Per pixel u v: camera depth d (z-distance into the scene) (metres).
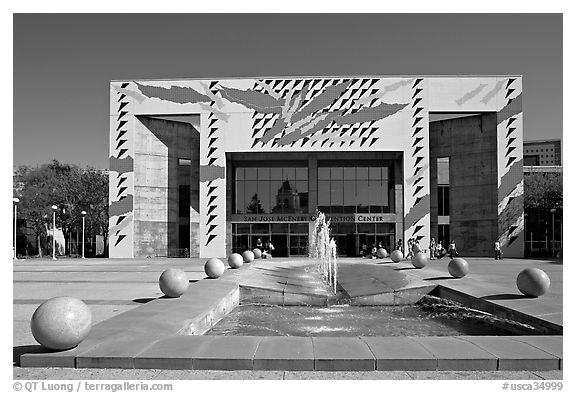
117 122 46.09
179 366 7.45
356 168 47.44
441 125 48.44
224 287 16.06
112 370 7.40
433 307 16.34
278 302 16.95
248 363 7.38
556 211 50.56
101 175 59.81
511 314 11.73
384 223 47.03
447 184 48.69
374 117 44.78
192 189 49.59
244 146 45.25
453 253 38.03
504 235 43.97
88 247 65.38
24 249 61.34
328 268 24.92
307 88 45.16
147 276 23.45
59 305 7.86
